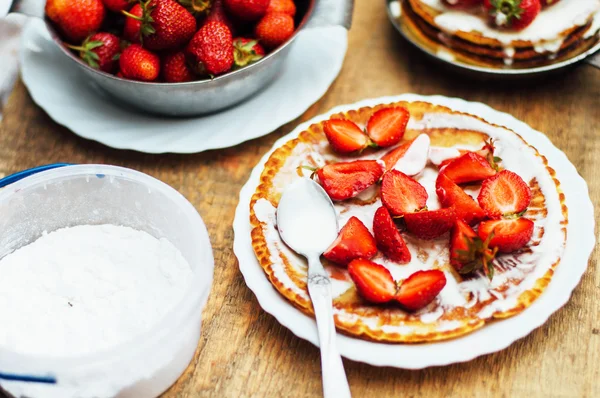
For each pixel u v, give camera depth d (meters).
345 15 0.76
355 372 0.60
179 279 0.59
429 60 0.78
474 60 0.76
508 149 0.68
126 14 0.71
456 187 0.65
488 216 0.64
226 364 0.61
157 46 0.71
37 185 0.61
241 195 0.67
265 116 0.75
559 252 0.62
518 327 0.59
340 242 0.62
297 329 0.60
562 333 0.61
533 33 0.74
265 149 0.74
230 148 0.74
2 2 0.83
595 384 0.59
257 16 0.75
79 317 0.57
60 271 0.59
